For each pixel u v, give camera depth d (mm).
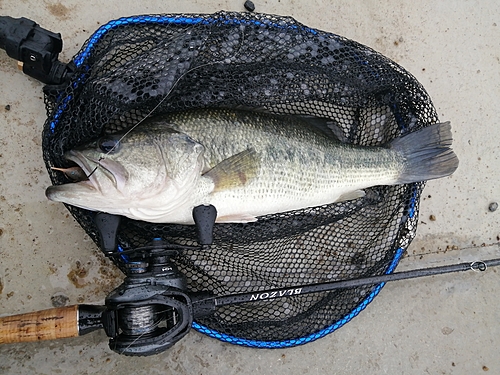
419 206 485
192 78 351
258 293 360
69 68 347
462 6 514
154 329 309
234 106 368
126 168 323
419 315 478
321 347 447
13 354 382
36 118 392
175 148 336
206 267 403
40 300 390
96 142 322
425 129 426
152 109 344
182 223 364
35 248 391
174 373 411
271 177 366
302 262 434
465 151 510
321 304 427
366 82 400
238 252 410
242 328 402
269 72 370
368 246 441
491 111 516
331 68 385
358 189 412
